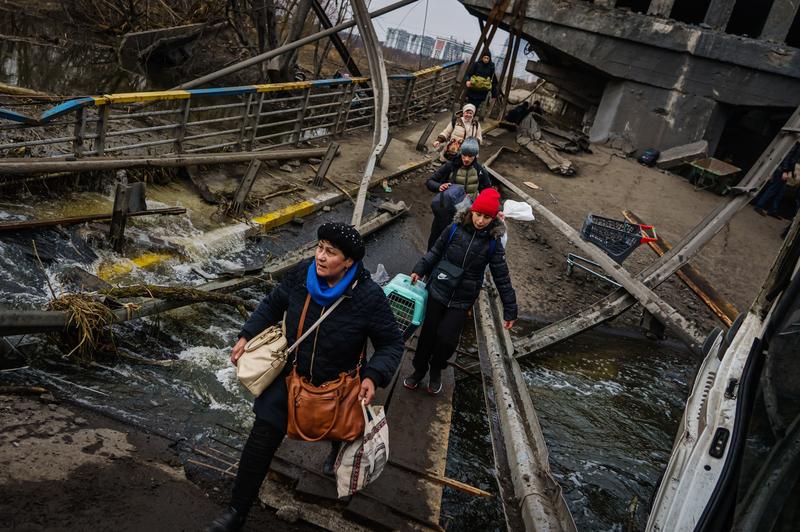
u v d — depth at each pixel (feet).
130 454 11.19
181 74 56.95
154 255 20.03
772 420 9.06
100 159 21.61
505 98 54.85
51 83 41.73
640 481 16.70
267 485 11.24
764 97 48.21
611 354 24.34
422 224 32.01
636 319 27.71
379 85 41.09
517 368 17.44
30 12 60.64
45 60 48.60
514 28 53.11
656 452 18.40
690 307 29.09
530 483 11.94
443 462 13.38
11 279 15.66
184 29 56.39
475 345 21.93
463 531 12.87
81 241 18.61
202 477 11.32
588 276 30.40
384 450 9.66
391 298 15.31
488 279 24.48
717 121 50.52
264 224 25.36
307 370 9.27
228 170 29.53
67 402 12.23
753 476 8.91
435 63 99.81
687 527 8.69
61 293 15.89
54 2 64.08
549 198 38.42
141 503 10.01
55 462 10.24
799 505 8.15
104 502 9.74
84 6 61.00
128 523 9.48
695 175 46.83
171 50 57.26
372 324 9.30
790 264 10.08
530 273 29.32
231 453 12.41
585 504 15.31
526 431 14.03
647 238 23.79
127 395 13.25
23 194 19.85
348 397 9.39
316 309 9.14
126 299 16.01
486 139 48.57
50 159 20.68
